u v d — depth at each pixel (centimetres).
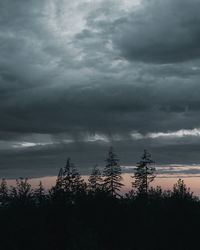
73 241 3022
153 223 3350
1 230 2923
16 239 2925
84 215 3431
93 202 3516
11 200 3231
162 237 3247
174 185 3741
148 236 3262
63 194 3509
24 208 3158
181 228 3288
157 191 4141
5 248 2905
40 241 2958
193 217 3359
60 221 3195
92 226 3338
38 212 3266
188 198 3600
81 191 3831
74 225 3155
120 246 3250
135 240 3247
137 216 3447
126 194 3978
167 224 3331
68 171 4456
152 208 3638
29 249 2955
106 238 3281
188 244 3250
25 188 3356
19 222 2984
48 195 3488
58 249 3064
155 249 3231
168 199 3703
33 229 2984
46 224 3153
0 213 3073
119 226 3356
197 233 3269
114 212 3441
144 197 3991
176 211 3412
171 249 3241
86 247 2977
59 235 3105
